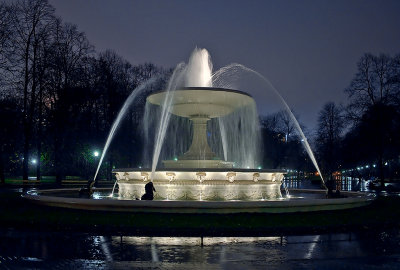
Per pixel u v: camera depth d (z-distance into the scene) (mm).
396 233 10922
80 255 8336
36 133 39531
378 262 7961
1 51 35406
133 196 16609
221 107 17234
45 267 7477
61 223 11016
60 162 38688
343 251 8852
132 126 44406
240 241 9742
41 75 36906
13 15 35781
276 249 8969
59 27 38094
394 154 45562
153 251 8703
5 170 48438
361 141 45312
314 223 11164
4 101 37156
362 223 11453
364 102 45656
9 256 8250
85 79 40562
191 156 17203
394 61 44594
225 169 15320
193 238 10039
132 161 45000
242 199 15648
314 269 7438
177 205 12070
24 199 16594
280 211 12656
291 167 81062
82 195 19297
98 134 42969
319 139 65062
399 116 42438
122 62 47438
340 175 73750
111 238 10000
